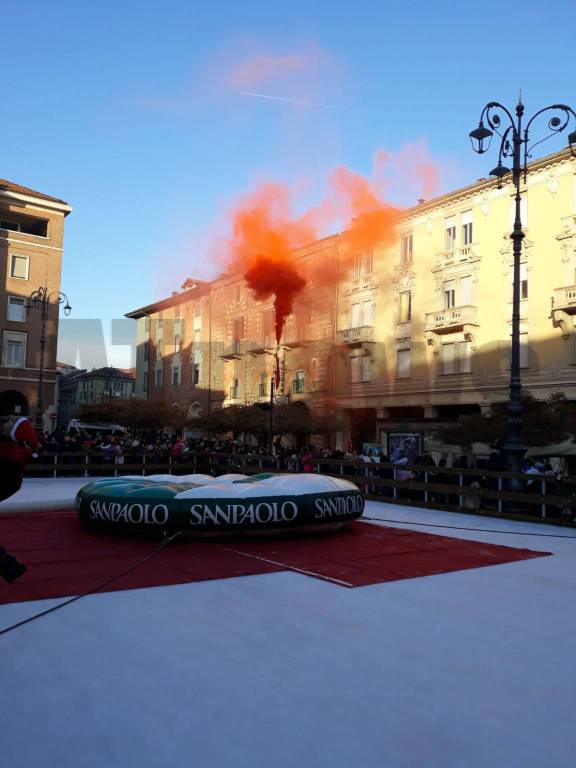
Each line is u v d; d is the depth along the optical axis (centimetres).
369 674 417
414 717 356
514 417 1355
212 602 582
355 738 330
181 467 2252
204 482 1055
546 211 2888
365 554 838
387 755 314
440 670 428
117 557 779
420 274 3388
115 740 322
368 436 3647
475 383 3103
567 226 2806
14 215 4206
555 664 445
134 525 895
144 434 3638
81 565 726
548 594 646
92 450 2309
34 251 4203
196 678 402
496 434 1839
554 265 2852
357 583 668
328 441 3716
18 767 295
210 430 3566
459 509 1380
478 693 392
